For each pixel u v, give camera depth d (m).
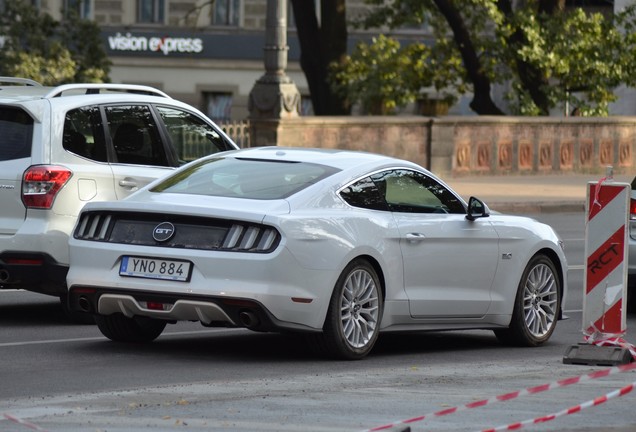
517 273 22.95
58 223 23.41
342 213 20.23
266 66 65.50
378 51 79.50
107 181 24.08
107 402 16.22
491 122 75.31
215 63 103.19
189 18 103.19
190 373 19.05
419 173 22.06
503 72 80.69
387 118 70.50
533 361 21.06
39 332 23.28
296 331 19.72
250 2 102.56
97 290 20.16
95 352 20.98
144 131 25.06
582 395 16.94
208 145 26.27
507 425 14.33
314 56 78.81
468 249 22.09
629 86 80.00
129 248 19.92
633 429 14.45
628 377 18.72
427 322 21.72
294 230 19.39
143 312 19.95
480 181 72.25
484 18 76.81
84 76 72.94
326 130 67.81
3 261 23.36
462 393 17.05
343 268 19.98
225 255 19.27
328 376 18.78
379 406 15.95
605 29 78.62
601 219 19.91
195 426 14.52
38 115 23.58
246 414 15.34
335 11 78.38
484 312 22.52
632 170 83.00
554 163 78.81
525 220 23.45
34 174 23.31
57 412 15.40
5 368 19.23
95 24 74.12
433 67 80.12
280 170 20.78
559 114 91.88
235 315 19.25
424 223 21.47
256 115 65.62
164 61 103.56
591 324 20.22
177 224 19.77
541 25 77.69
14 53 70.38
